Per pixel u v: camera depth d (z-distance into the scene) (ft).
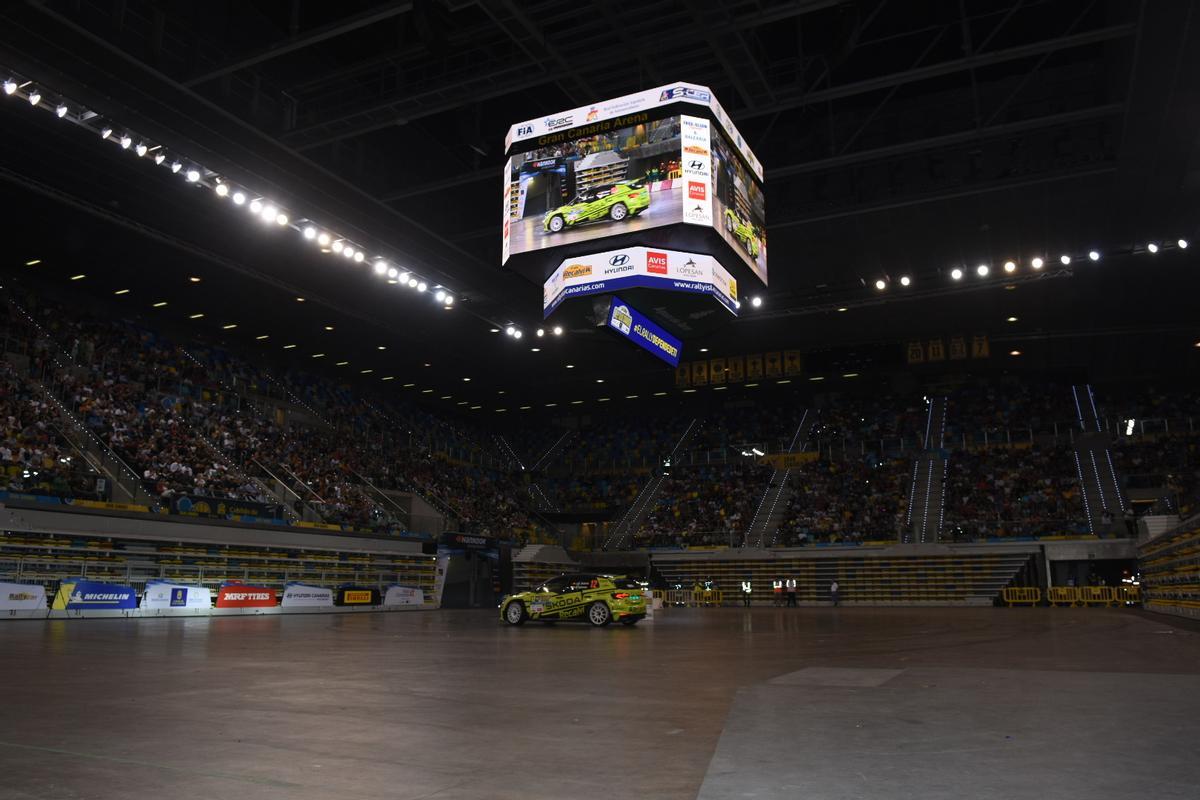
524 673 33.60
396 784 15.26
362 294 127.75
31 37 65.41
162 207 98.53
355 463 144.87
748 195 83.82
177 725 21.12
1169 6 63.52
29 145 84.53
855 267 117.29
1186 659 37.96
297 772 16.16
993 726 20.62
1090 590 127.75
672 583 156.87
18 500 81.66
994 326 144.36
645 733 20.18
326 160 90.17
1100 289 125.59
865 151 85.46
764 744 18.71
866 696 26.20
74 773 15.99
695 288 77.61
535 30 67.15
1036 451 155.94
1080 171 89.25
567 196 79.56
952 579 138.92
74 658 38.52
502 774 16.02
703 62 77.00
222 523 100.89
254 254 112.57
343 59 85.46
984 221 101.91
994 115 81.51
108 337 123.85
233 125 79.51
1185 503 124.77
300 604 100.37
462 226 108.37
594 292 78.38
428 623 78.33
